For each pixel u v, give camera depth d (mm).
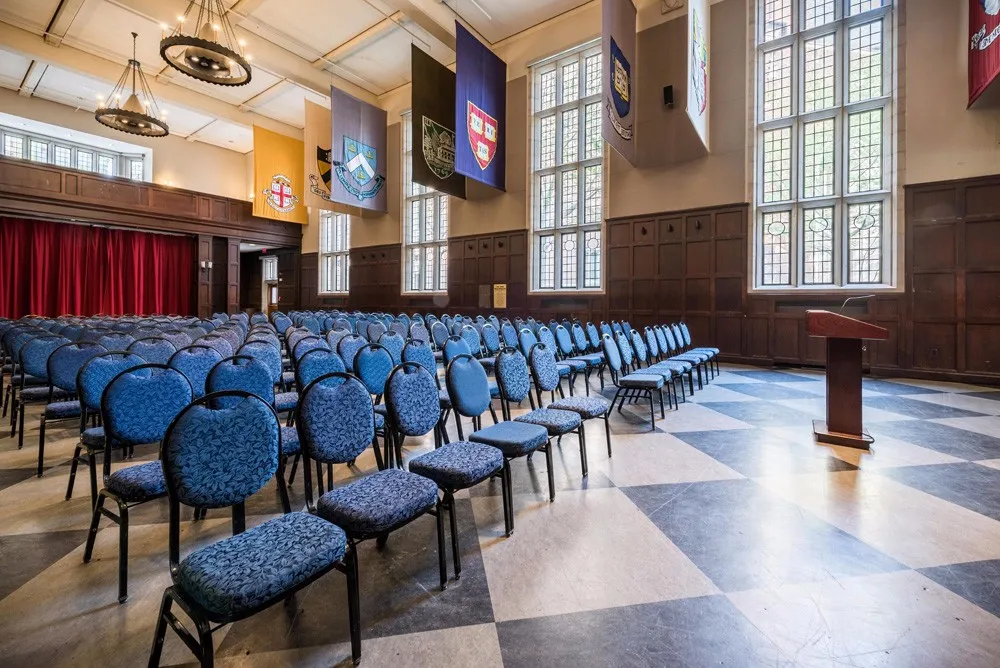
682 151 9492
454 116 11930
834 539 2371
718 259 9508
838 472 3283
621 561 2193
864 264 8266
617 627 1757
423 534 2469
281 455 2080
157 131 9508
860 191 8273
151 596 1943
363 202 13305
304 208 16609
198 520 2594
